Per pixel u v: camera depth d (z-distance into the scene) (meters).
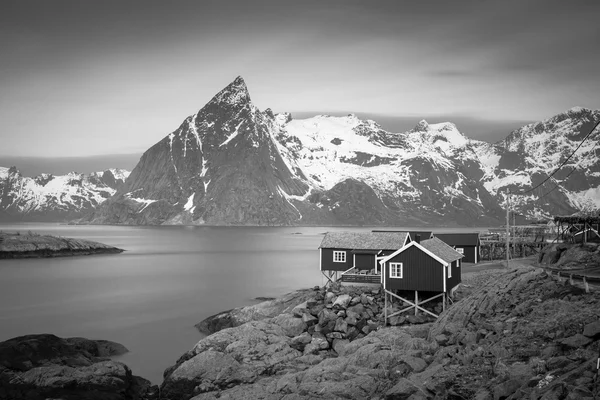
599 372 21.69
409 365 31.12
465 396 25.19
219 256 167.38
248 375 37.53
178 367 40.34
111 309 73.94
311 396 30.67
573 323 28.70
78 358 44.00
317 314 47.97
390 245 65.56
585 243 66.81
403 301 49.91
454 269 51.47
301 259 155.12
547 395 21.20
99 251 178.50
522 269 40.94
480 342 31.44
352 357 35.59
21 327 62.81
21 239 164.38
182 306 76.31
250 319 60.09
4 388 36.47
